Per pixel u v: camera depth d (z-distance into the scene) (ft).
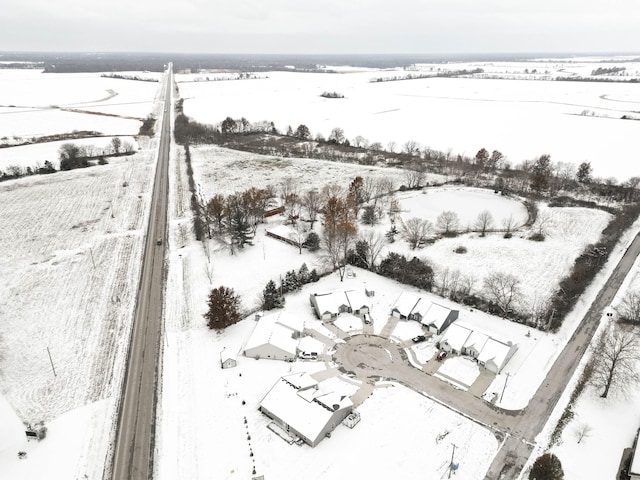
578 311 299.38
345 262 357.41
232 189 524.11
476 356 256.73
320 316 292.61
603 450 200.34
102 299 313.73
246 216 408.05
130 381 240.32
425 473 190.19
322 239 395.34
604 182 524.11
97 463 194.29
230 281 337.93
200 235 398.42
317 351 264.52
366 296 308.81
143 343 269.64
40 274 344.49
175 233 416.67
